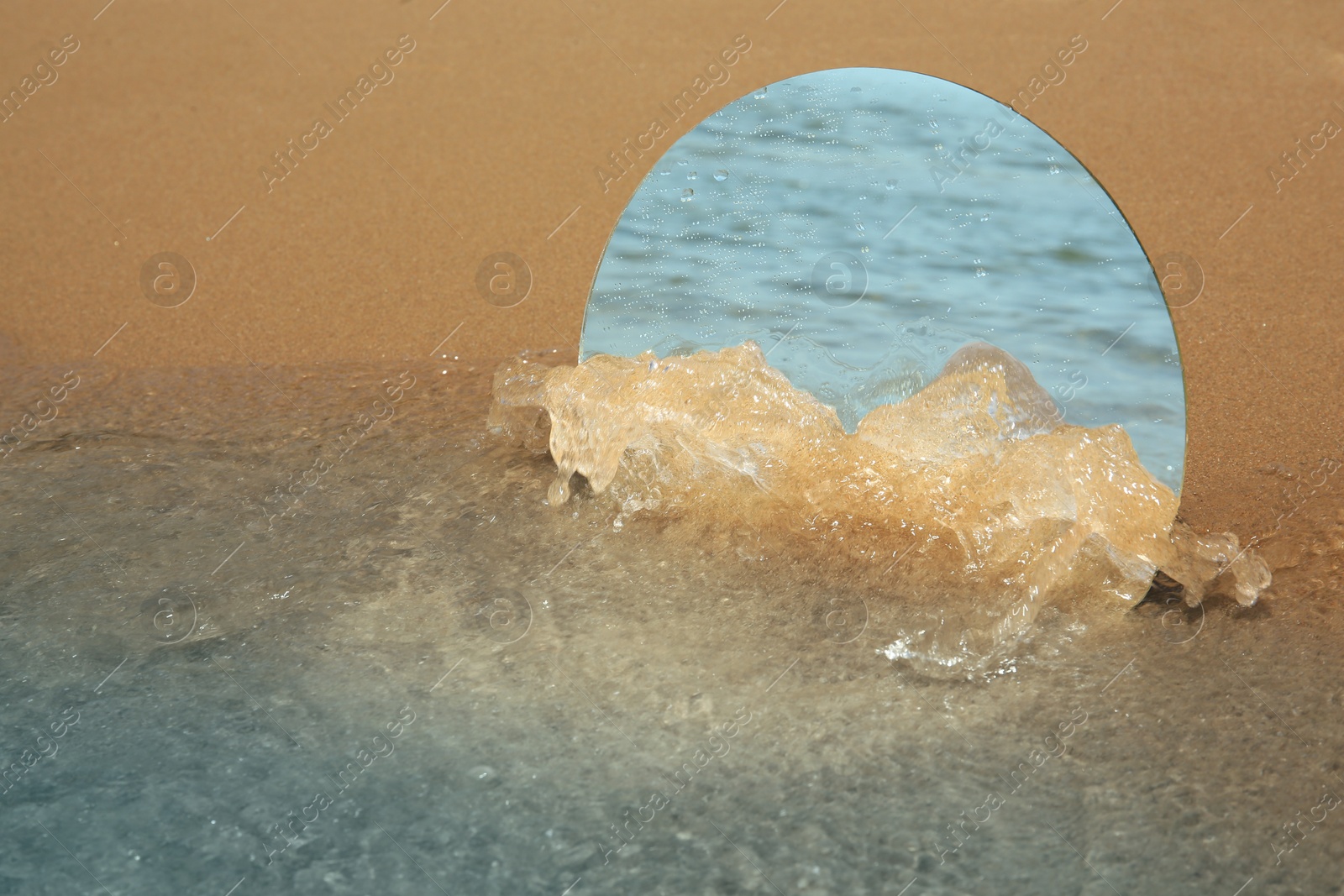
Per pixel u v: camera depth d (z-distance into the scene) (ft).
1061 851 4.16
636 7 15.48
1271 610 5.56
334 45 14.93
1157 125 11.75
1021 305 5.94
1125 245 5.66
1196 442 7.22
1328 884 4.00
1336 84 12.38
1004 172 5.92
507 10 15.72
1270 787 4.44
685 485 6.51
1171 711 4.88
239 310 9.59
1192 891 3.98
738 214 6.50
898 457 6.21
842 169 6.27
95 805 4.41
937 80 6.01
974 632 5.39
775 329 6.47
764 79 13.00
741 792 4.46
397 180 11.76
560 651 5.32
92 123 13.19
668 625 5.50
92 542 6.26
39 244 10.80
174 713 4.91
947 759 4.62
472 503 6.64
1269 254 9.52
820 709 4.91
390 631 5.47
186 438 7.52
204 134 12.80
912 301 6.17
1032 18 14.25
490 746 4.72
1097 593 5.65
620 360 6.85
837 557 5.95
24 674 5.17
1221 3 14.42
